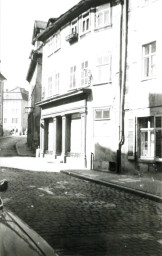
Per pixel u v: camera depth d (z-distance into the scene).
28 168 22.14
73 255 5.76
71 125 26.48
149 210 9.66
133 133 19.00
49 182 15.54
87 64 23.73
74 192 12.73
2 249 3.15
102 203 10.60
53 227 7.54
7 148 44.06
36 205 10.02
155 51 18.20
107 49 21.75
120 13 20.59
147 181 15.58
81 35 24.45
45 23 40.59
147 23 18.44
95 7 22.80
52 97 28.52
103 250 6.03
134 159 18.83
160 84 17.45
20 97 116.12
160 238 6.83
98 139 22.17
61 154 27.50
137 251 6.00
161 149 17.25
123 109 19.95
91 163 21.77
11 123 115.25
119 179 16.25
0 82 72.56
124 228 7.59
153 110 17.81
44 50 32.72
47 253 3.24
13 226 3.71
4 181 4.46
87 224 7.88
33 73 46.31
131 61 19.50
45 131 32.19
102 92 21.98
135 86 19.08
